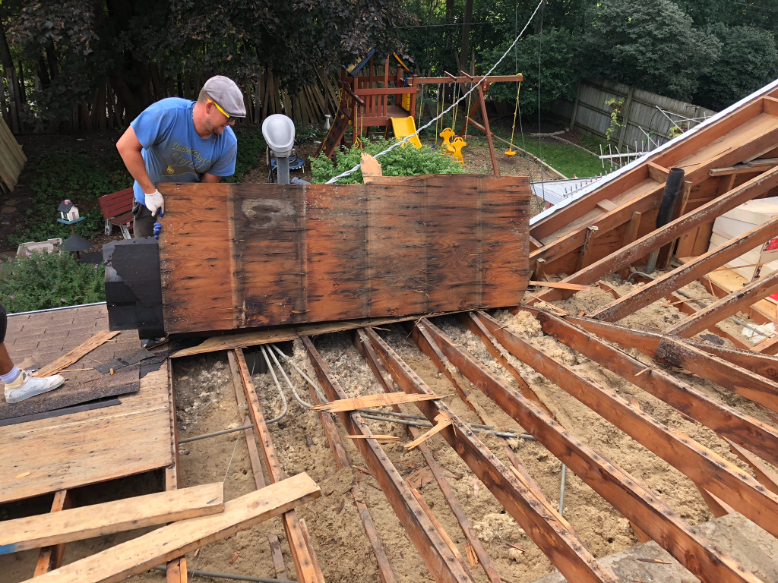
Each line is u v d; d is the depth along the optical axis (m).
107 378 3.46
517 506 2.45
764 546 2.59
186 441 3.29
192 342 3.94
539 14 19.47
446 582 2.06
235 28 10.20
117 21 11.55
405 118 13.68
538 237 5.69
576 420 3.66
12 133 13.73
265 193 3.79
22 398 3.19
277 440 3.52
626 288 5.57
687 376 4.11
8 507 3.02
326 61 11.77
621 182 5.93
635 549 2.57
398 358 3.72
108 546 2.85
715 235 6.13
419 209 4.20
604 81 18.58
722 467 2.48
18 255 8.49
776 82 6.49
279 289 3.94
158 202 3.50
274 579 2.65
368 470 3.35
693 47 16.20
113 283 3.60
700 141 6.23
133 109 14.23
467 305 4.46
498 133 19.23
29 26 8.84
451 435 3.02
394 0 12.06
